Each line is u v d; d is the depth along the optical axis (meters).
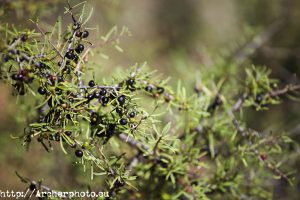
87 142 0.63
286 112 1.36
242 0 1.65
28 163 0.94
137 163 0.76
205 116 0.76
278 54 1.39
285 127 1.28
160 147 0.68
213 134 0.81
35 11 0.78
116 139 0.77
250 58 1.33
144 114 0.64
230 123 0.81
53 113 0.62
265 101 0.80
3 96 1.01
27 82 0.63
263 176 0.86
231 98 0.85
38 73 0.62
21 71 0.62
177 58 1.25
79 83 0.64
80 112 0.63
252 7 1.58
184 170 0.75
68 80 0.66
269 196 0.87
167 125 0.65
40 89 0.62
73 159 0.85
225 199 0.85
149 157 0.74
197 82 0.84
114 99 0.62
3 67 0.63
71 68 0.64
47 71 0.63
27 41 0.65
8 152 0.95
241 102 0.81
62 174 0.90
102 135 0.65
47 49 0.65
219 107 0.83
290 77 1.37
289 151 0.95
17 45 0.63
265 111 1.34
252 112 1.31
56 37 0.69
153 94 0.71
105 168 0.65
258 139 0.79
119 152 0.76
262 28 1.34
